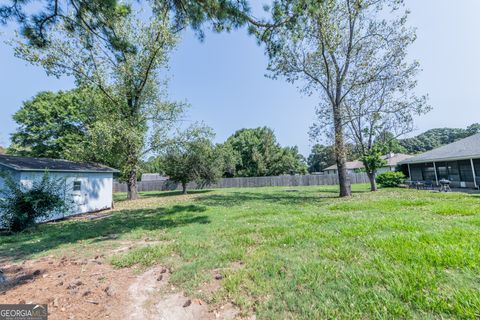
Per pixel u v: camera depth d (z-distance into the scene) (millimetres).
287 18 5496
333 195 13336
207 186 28906
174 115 16281
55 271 3217
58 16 5371
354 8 10211
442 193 10836
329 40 10922
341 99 12422
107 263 3469
